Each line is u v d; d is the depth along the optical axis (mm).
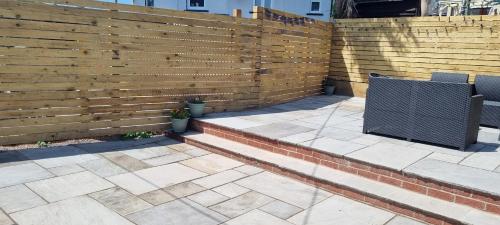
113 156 5320
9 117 5129
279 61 8695
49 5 5156
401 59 9688
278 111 7914
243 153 5383
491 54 8266
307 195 4238
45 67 5277
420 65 9375
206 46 7008
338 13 12156
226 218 3611
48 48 5246
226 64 7402
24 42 5039
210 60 7125
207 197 4082
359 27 10367
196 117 6820
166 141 6336
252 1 12688
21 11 4953
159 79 6492
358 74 10562
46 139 5504
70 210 3596
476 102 5137
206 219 3570
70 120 5680
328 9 12820
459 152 4953
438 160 4555
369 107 5793
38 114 5363
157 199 3965
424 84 5203
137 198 3959
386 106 5602
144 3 11930
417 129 5336
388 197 3898
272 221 3584
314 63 10281
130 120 6312
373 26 10086
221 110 7520
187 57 6773
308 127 6301
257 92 8148
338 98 10281
